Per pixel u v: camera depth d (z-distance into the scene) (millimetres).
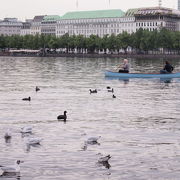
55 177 30094
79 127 45312
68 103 63438
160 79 111312
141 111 56438
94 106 60594
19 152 35438
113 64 193750
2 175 30406
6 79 104625
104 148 36969
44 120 49125
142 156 34875
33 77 112250
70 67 164875
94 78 111312
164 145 38250
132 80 107188
